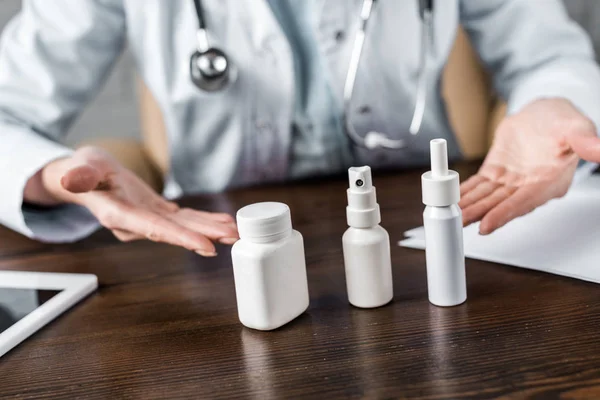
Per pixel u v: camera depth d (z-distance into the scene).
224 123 1.02
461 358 0.45
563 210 0.67
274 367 0.46
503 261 0.59
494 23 1.06
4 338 0.53
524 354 0.44
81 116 1.75
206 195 0.92
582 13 1.63
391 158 1.08
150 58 1.00
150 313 0.57
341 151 1.07
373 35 0.98
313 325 0.52
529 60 1.03
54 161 0.76
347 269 0.54
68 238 0.77
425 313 0.52
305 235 0.72
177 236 0.59
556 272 0.56
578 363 0.42
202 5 0.95
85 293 0.62
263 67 0.97
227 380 0.45
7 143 0.80
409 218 0.73
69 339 0.54
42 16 0.98
